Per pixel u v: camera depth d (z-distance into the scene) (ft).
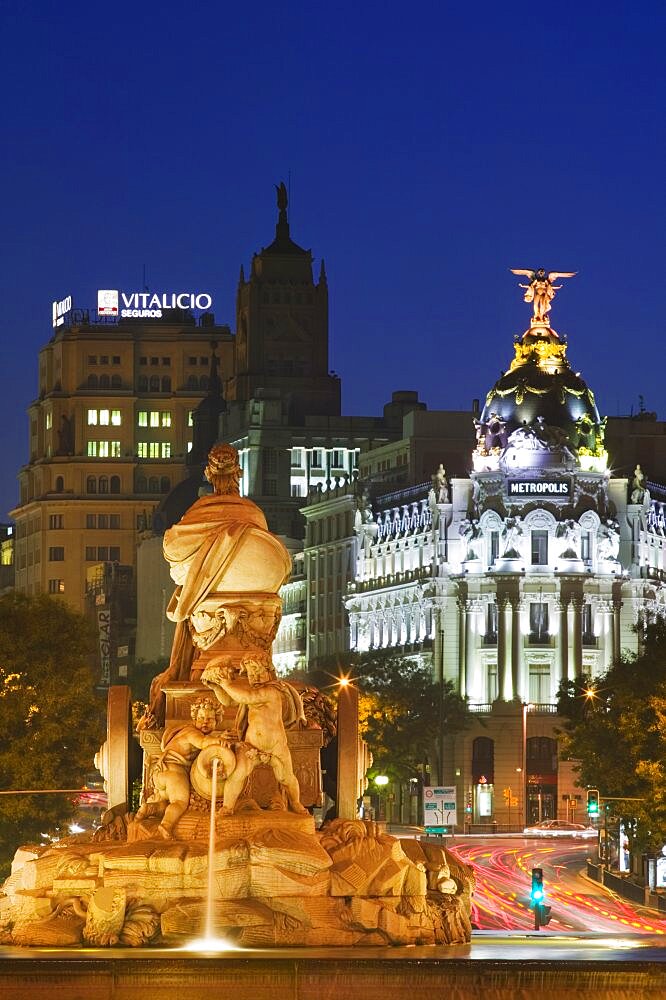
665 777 424.87
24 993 115.14
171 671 152.46
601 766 504.84
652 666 490.49
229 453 155.12
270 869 136.46
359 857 140.26
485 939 149.79
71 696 361.51
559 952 130.21
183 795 142.20
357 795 150.71
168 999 115.44
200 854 136.56
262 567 150.30
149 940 135.03
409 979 116.57
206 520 151.23
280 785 144.77
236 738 143.33
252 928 135.23
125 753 152.97
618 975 117.08
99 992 115.34
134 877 136.15
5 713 347.36
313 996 116.16
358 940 136.26
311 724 149.59
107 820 151.64
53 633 369.71
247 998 115.75
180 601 150.92
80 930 135.64
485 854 606.96
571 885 497.05
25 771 342.44
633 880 479.00
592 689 583.17
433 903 142.92
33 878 140.67
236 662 145.79
